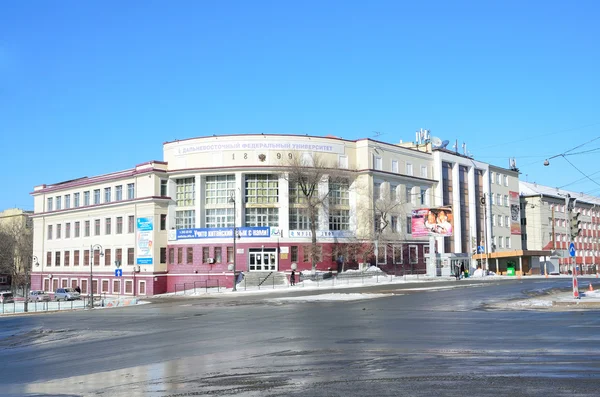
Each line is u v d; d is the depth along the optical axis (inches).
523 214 3949.3
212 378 461.4
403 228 2861.7
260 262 2468.0
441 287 1852.9
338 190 2706.7
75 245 2999.5
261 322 946.7
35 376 520.7
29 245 4227.4
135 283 2600.9
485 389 379.2
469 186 3361.2
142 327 972.6
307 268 2497.5
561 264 3919.8
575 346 562.3
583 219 4397.1
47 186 3309.5
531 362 477.1
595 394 357.7
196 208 2566.4
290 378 445.1
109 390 429.4
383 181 2778.1
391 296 1509.6
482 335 671.1
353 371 464.8
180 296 2107.5
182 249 2554.1
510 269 3189.0
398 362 500.4
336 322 900.6
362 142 2721.5
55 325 1114.7
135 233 2625.5
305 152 2568.9
